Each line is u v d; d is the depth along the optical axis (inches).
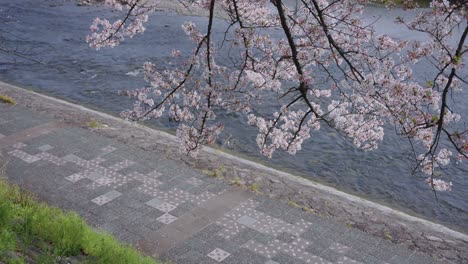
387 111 346.9
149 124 758.5
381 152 708.7
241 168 587.2
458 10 308.2
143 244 416.8
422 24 333.1
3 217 362.6
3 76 969.5
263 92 852.6
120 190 502.3
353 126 389.7
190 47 1155.3
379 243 440.1
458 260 433.1
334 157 693.9
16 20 1348.4
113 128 678.5
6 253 302.0
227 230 444.1
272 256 411.5
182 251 410.9
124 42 1188.5
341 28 368.5
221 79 474.0
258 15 385.7
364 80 331.3
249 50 368.8
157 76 414.0
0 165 538.0
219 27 1245.1
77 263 331.9
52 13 1432.1
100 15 1428.4
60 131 641.0
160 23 1328.7
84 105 852.6
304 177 641.0
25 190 479.2
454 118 359.6
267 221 462.0
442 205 595.8
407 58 350.6
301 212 482.6
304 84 338.3
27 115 693.3
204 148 645.9
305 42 365.1
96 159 567.8
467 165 674.8
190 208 476.7
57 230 367.2
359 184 633.0
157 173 542.6
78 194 490.0
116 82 954.7
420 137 342.3
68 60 1070.4
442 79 343.9
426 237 465.4
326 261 409.4
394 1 342.6
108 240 374.6
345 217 484.7
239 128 764.0
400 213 537.6
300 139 406.3
